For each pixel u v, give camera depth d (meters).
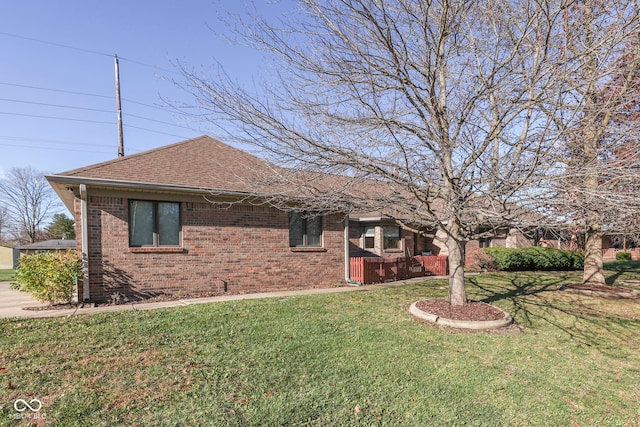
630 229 6.69
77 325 6.14
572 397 4.10
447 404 3.81
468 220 6.55
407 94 6.25
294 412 3.52
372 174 6.51
